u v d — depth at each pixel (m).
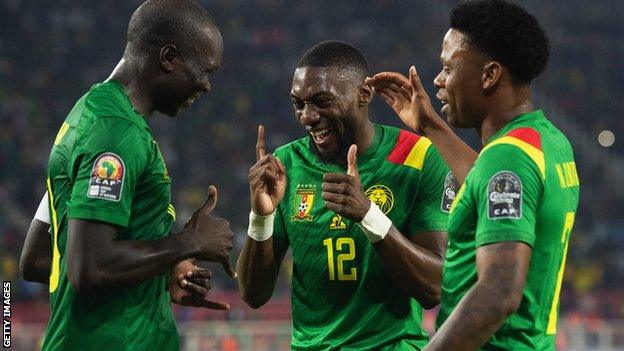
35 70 81.50
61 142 11.85
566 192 10.17
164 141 74.94
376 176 14.01
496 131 10.47
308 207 14.12
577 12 110.38
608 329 45.47
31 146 71.81
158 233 12.05
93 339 11.66
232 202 68.50
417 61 90.06
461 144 13.08
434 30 95.69
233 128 78.81
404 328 13.99
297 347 14.38
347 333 13.94
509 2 10.41
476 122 10.64
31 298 51.81
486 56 10.33
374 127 14.45
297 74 13.73
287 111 82.31
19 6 87.19
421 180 14.02
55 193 11.89
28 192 67.31
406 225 14.12
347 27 94.62
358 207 12.40
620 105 91.88
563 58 98.69
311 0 97.38
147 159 11.63
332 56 13.70
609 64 98.56
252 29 92.50
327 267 13.98
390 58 90.25
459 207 10.20
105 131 11.34
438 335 9.41
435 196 14.01
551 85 93.19
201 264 54.81
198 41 12.09
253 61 88.12
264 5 95.56
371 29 94.75
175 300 13.20
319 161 14.28
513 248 9.41
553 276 10.16
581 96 92.31
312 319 14.19
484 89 10.39
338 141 13.90
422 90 13.15
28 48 83.56
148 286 12.00
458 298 10.29
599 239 71.00
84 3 90.00
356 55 13.93
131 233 11.73
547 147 10.10
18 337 39.31
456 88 10.49
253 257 13.93
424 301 13.27
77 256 11.04
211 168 72.94
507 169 9.67
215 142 76.38
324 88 13.50
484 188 9.72
